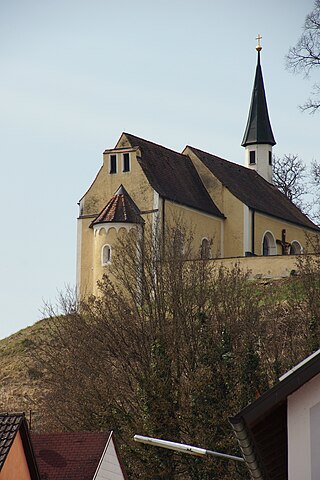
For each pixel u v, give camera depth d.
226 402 94.44
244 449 35.69
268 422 36.88
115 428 96.12
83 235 154.25
